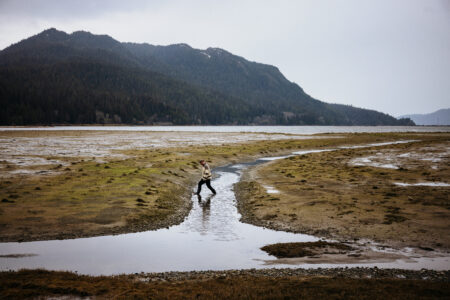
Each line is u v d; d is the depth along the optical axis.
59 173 32.06
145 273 11.35
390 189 25.25
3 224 16.72
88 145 67.81
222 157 50.62
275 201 22.61
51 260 12.63
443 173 32.59
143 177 30.44
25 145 64.06
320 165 41.22
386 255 13.06
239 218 19.45
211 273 11.32
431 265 12.02
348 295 9.03
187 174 35.62
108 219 18.00
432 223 16.48
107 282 10.27
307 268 11.76
